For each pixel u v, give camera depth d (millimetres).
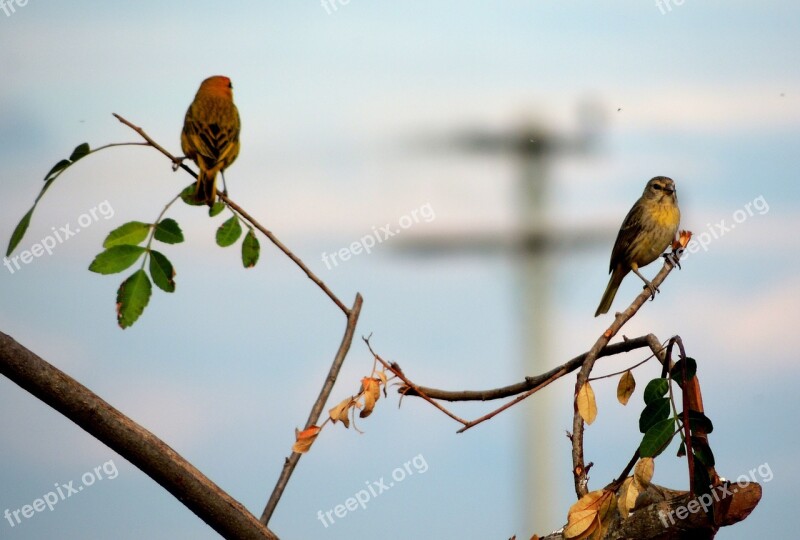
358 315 7867
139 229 6535
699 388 6750
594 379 7301
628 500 6461
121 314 6441
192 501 6691
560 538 7488
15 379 6418
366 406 7070
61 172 6781
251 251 7445
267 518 7203
